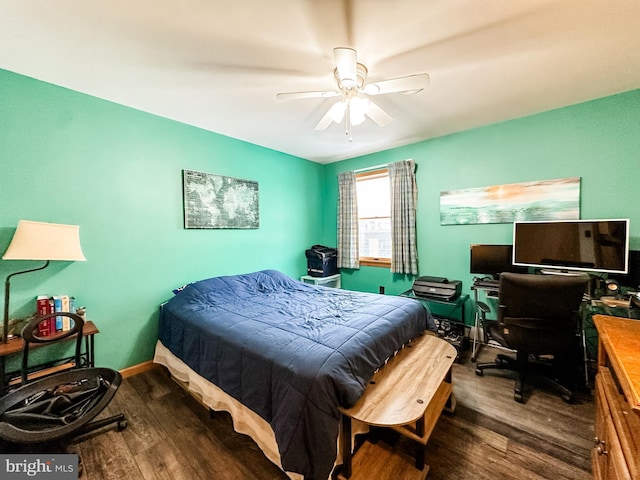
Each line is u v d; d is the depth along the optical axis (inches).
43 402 55.0
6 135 73.5
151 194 101.7
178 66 72.8
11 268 73.9
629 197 88.5
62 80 79.0
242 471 56.2
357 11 53.9
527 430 66.4
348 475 51.1
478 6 53.1
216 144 121.7
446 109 99.7
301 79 79.4
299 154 157.8
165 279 105.9
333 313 82.0
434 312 132.6
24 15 54.3
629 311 87.3
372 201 160.4
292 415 48.3
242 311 86.0
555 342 76.1
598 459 44.9
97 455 60.2
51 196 80.5
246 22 57.1
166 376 95.0
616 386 44.2
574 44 64.5
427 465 55.7
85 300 86.7
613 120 90.0
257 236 139.9
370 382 59.7
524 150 106.3
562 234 94.7
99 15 54.8
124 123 94.8
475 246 113.0
